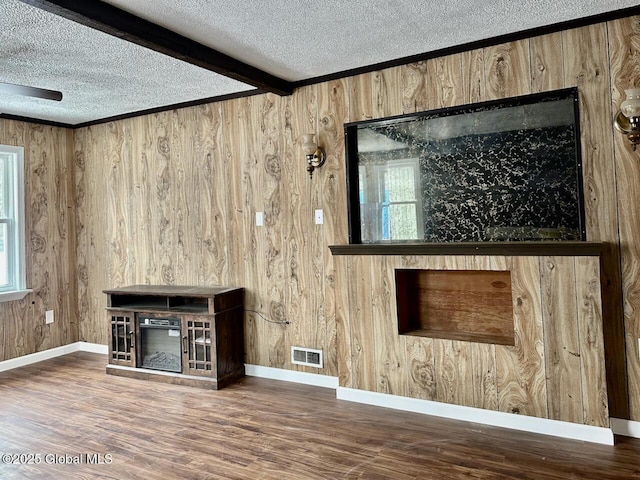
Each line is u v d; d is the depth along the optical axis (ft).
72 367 14.32
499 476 7.36
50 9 7.07
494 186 9.77
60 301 16.05
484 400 9.41
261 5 7.86
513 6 8.20
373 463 7.86
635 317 8.59
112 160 15.62
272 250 12.71
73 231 16.55
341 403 10.75
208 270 13.83
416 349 10.11
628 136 8.36
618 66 8.62
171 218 14.47
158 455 8.32
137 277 15.21
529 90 9.36
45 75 11.12
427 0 7.85
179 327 12.43
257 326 12.98
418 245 9.86
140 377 12.94
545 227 9.30
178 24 8.55
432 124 10.42
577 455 7.98
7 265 14.70
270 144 12.66
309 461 7.98
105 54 9.82
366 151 11.29
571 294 8.57
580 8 8.38
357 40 9.52
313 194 12.04
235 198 13.29
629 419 8.68
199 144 13.88
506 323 10.00
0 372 13.89
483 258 9.34
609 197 8.74
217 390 11.85
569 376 8.62
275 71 11.29
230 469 7.77
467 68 9.97
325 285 11.94
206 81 11.86
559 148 9.13
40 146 15.52
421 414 9.98
